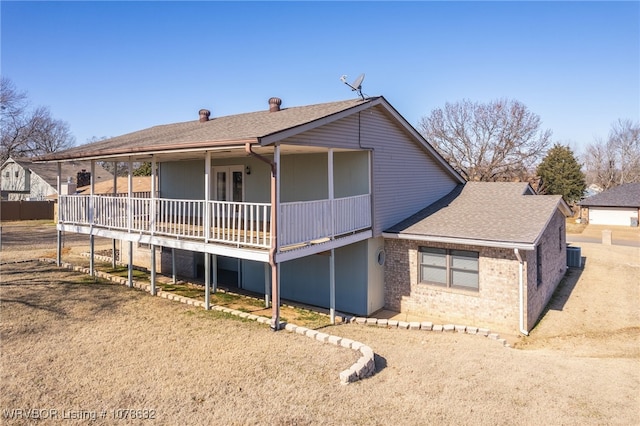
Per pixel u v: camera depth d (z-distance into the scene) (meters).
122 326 8.77
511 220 11.70
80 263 15.66
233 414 5.28
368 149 11.55
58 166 14.38
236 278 14.31
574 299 13.03
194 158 13.55
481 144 43.03
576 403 5.80
